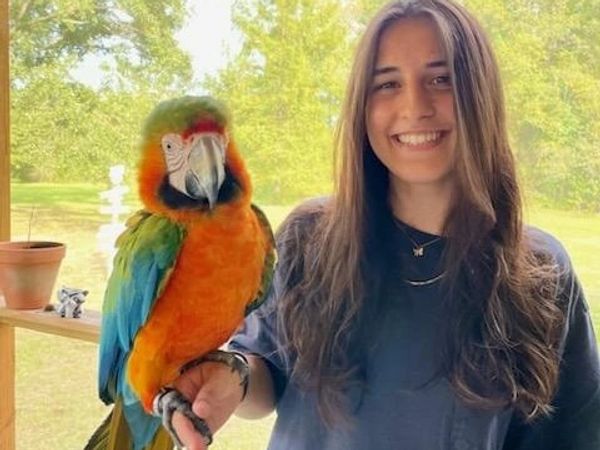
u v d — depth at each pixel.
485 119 1.12
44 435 2.17
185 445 1.00
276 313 1.27
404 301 1.19
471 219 1.15
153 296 1.03
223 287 1.03
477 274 1.16
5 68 2.08
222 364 1.12
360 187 1.20
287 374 1.26
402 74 1.13
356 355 1.19
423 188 1.20
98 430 1.20
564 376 1.24
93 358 2.11
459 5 1.16
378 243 1.21
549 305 1.18
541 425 1.25
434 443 1.15
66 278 2.14
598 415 1.24
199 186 1.00
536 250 1.22
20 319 2.08
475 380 1.14
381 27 1.14
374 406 1.18
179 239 1.02
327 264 1.21
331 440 1.20
